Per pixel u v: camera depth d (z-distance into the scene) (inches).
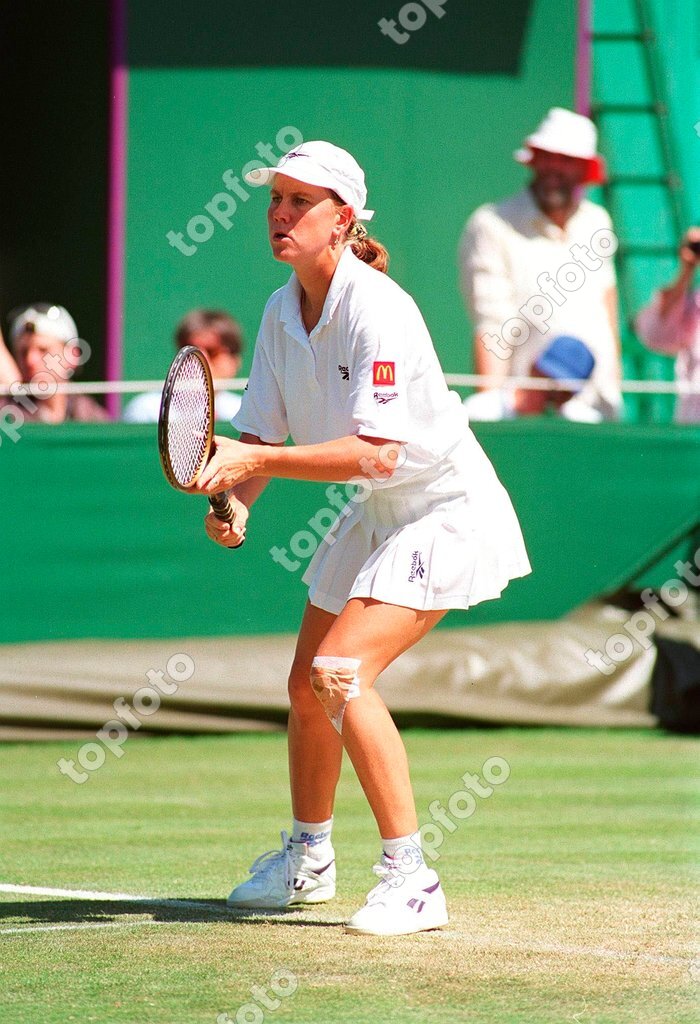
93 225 1664.6
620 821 840.3
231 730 1162.0
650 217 1822.1
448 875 684.1
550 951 533.6
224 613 1199.6
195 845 764.0
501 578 582.9
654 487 1328.7
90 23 1654.8
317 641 605.0
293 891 612.4
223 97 1608.0
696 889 650.2
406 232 1647.4
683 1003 468.4
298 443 605.9
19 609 1140.5
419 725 1206.3
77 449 1154.0
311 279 573.0
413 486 577.6
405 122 1641.2
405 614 569.3
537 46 1685.5
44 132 1713.8
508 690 1227.9
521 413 1354.6
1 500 1133.7
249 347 1616.6
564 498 1299.2
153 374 1610.5
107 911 605.3
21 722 1116.5
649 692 1258.6
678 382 1492.4
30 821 836.6
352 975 501.4
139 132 1600.6
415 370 567.2
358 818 848.9
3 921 586.2
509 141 1680.6
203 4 1599.4
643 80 1830.7
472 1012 459.2
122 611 1170.0
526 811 873.5
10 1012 462.9
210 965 516.1
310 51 1617.9
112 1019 455.5
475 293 1434.5
